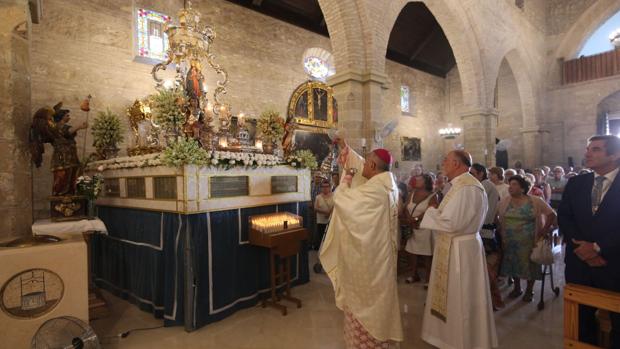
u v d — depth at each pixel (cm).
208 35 480
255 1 1002
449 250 269
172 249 341
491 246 387
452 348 261
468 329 256
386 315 232
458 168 279
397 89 1537
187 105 427
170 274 342
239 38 975
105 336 321
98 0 730
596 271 231
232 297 367
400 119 1541
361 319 234
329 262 272
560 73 1577
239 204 377
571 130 1532
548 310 369
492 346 266
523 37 1386
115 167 436
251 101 994
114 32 749
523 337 309
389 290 234
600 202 235
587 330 228
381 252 233
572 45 1544
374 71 686
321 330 328
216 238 352
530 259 371
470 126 1111
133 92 768
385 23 734
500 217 394
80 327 252
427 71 1695
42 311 255
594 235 231
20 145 350
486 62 1114
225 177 364
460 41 1080
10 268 245
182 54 471
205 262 339
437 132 1734
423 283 466
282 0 1053
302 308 382
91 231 379
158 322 352
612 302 164
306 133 1141
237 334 322
